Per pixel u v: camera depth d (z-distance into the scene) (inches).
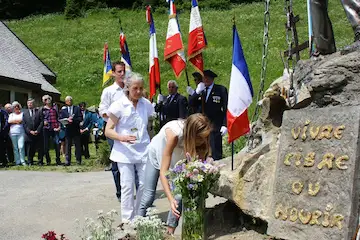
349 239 153.3
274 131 214.8
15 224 256.1
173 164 194.5
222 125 330.6
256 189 194.1
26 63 941.8
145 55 1240.2
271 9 1635.1
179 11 1800.0
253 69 979.3
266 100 218.8
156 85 391.2
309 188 167.3
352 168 156.4
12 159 608.7
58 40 1557.6
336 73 172.1
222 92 332.5
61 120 558.3
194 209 175.8
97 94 1076.5
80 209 286.0
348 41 1049.5
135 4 1957.4
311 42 228.7
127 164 231.8
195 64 340.5
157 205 285.3
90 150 735.1
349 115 160.9
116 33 1574.8
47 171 493.7
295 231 168.6
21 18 2144.4
